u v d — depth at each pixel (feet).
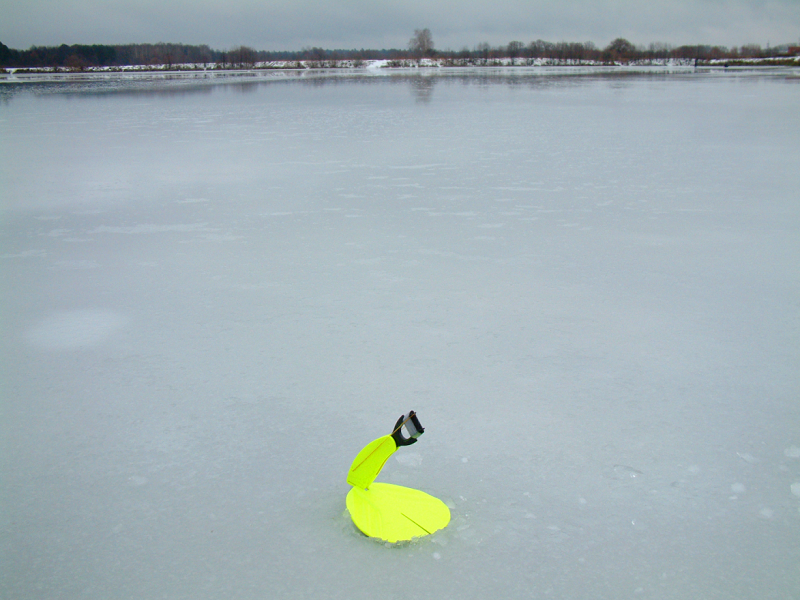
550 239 17.20
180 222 19.93
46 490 6.97
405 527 6.12
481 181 25.86
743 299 12.66
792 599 5.34
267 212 21.03
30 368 10.03
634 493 6.76
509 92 92.27
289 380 9.45
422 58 352.49
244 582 5.56
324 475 7.11
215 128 48.75
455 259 15.49
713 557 5.83
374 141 39.29
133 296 13.34
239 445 7.75
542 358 10.11
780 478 7.00
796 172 27.14
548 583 5.52
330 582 5.53
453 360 10.06
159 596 5.42
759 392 8.96
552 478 7.02
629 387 9.13
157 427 8.22
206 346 10.74
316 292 13.33
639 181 25.58
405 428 6.07
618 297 12.84
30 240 18.08
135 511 6.57
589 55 359.05
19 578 5.66
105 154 35.42
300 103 73.72
